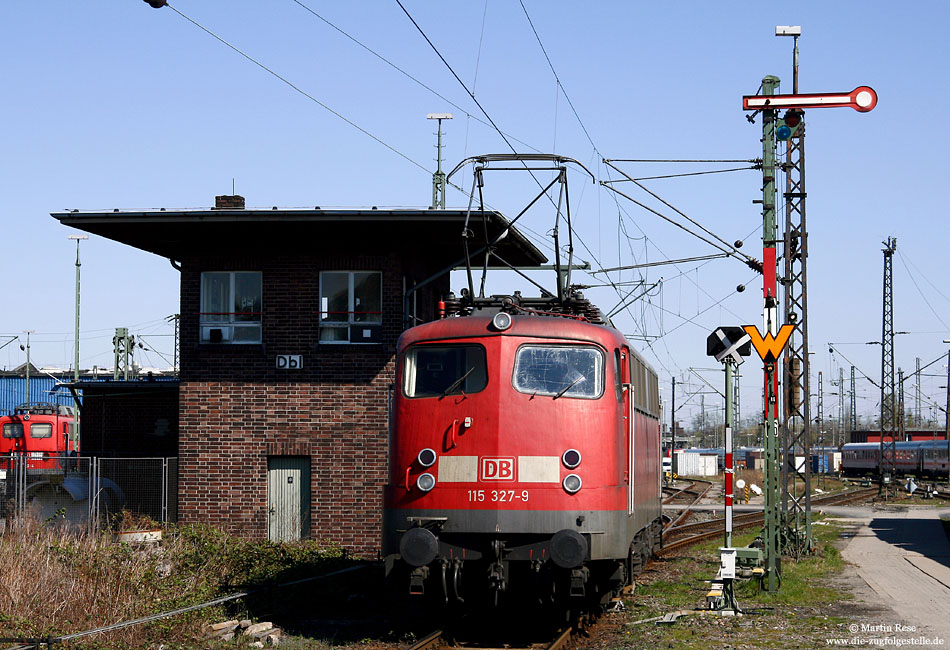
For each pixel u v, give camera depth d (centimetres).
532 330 1360
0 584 1288
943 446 6881
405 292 2358
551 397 1330
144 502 2444
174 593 1439
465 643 1313
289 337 2302
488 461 1312
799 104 1727
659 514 2188
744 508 4356
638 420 1606
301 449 2281
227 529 2272
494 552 1295
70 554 1446
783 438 2225
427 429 1341
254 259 2317
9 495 2447
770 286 1980
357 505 2259
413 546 1279
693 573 2022
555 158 1648
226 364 2312
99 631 1177
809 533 2327
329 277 2314
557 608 1512
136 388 2856
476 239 2370
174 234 2291
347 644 1309
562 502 1295
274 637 1329
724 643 1284
